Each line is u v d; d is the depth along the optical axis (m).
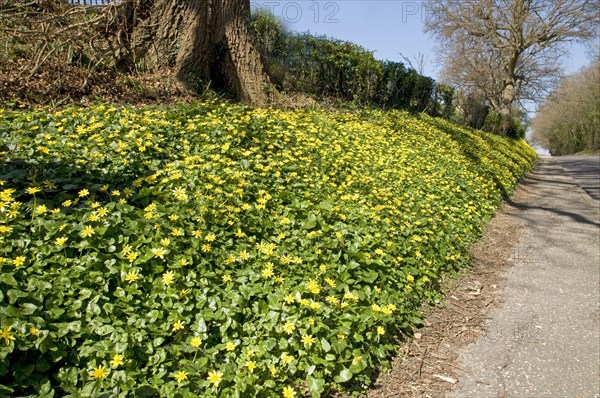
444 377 3.40
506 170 13.23
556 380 3.42
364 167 7.02
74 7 8.77
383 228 5.00
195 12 9.12
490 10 24.22
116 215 3.55
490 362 3.63
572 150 50.75
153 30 9.30
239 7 9.62
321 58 12.64
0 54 8.03
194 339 2.82
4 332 2.36
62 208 3.63
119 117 6.11
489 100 28.91
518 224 8.17
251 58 9.77
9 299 2.64
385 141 9.02
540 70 29.17
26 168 4.23
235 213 4.27
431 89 17.88
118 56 9.09
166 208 3.95
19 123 5.38
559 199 11.20
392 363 3.49
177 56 9.21
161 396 2.58
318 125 8.50
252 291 3.37
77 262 3.09
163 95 8.57
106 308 2.87
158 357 2.75
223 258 3.68
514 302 4.77
